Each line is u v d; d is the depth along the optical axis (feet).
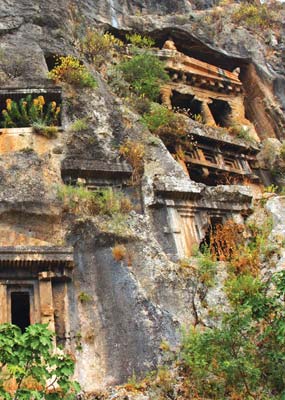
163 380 37.96
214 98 91.25
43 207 50.19
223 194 59.98
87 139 59.31
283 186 78.64
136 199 56.39
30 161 53.67
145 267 46.42
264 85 95.66
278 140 88.38
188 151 76.23
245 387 33.60
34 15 74.84
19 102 61.67
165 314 42.73
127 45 87.92
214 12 104.99
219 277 47.70
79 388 29.22
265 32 103.81
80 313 45.52
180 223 55.52
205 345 34.91
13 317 49.65
